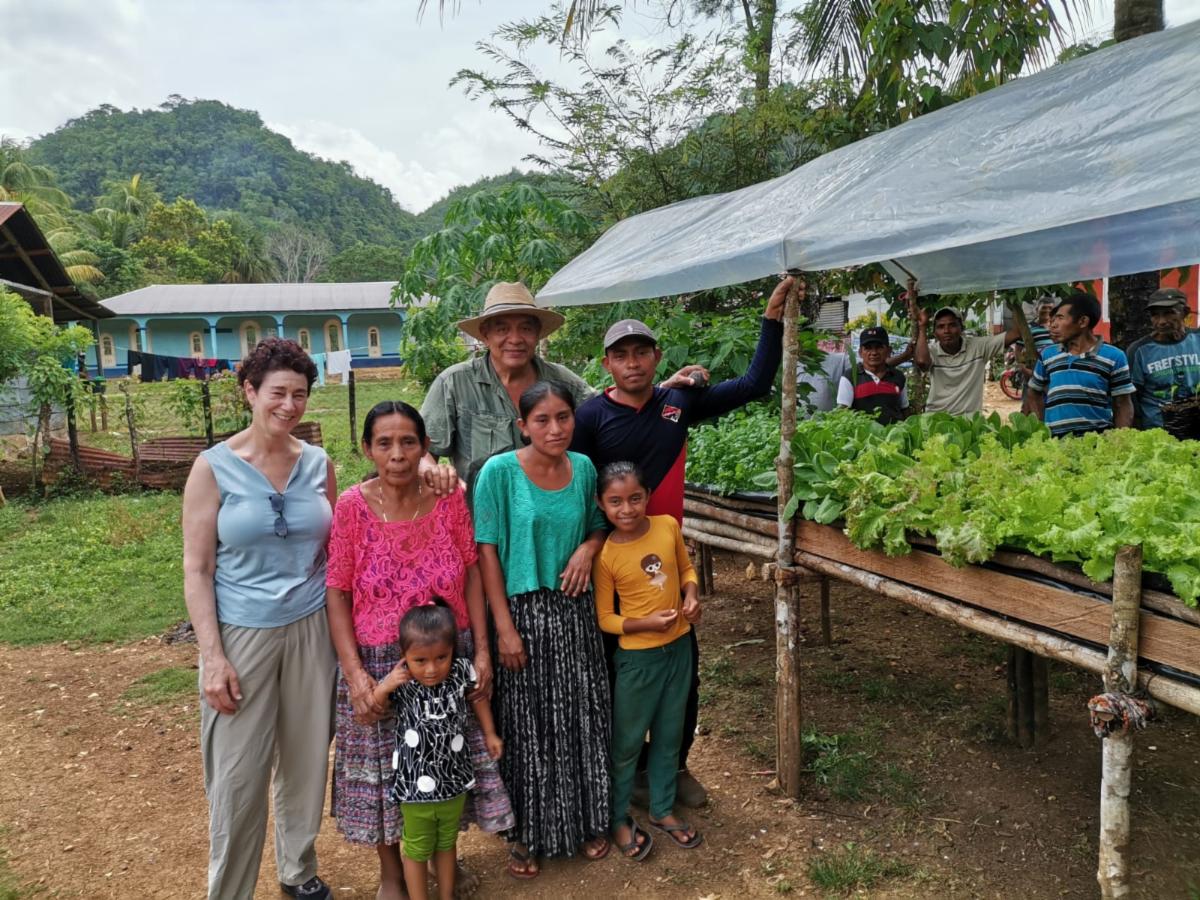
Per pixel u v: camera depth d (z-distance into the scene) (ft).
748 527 11.39
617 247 17.74
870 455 9.50
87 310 61.16
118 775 12.39
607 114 30.55
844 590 18.57
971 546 7.91
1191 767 10.89
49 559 23.62
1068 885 8.78
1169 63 8.41
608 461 10.04
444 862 8.71
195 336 115.03
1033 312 31.53
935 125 10.39
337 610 8.45
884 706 12.96
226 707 7.98
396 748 8.36
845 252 8.70
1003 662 14.28
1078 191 7.40
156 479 32.81
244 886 8.43
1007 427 11.10
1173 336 15.38
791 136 29.60
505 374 10.41
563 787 9.19
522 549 8.97
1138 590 6.73
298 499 8.43
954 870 9.10
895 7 16.83
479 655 8.86
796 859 9.45
